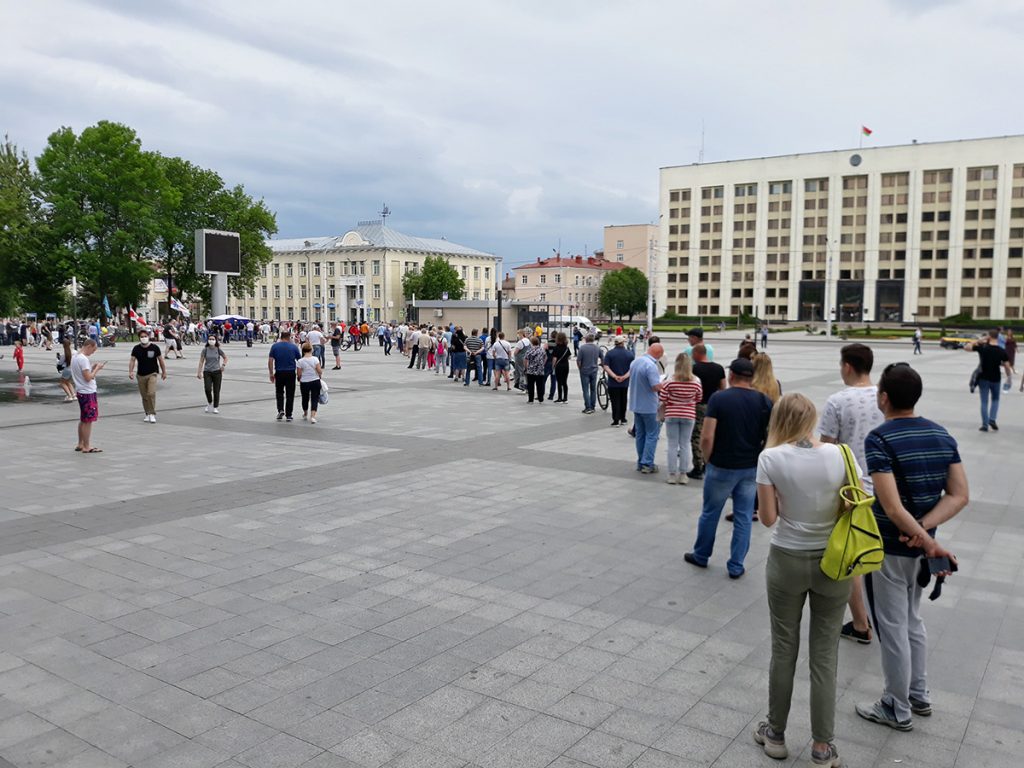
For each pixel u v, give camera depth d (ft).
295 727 13.78
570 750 13.12
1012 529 26.99
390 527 26.73
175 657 16.58
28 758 12.80
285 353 52.65
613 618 18.89
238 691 15.08
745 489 21.66
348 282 359.66
